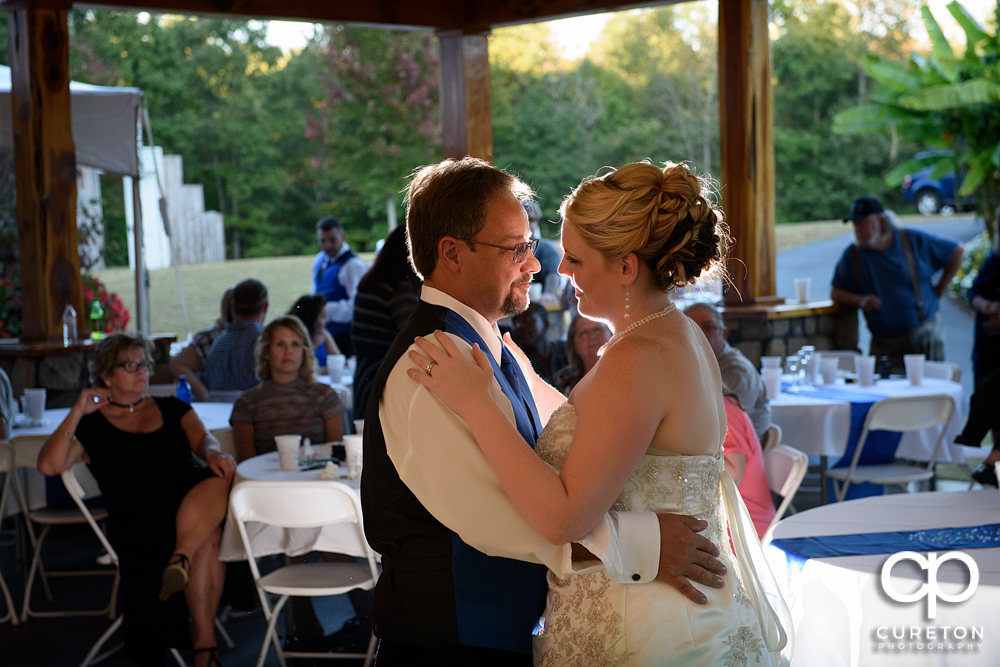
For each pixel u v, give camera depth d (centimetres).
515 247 163
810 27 1914
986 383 400
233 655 352
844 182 1888
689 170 157
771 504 308
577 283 159
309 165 1959
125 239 1806
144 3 546
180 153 1923
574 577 156
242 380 532
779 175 1922
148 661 323
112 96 625
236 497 302
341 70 1750
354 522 299
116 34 1898
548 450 155
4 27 1708
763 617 163
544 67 1942
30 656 356
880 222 629
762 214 614
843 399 457
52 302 557
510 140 1905
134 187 657
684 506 154
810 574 204
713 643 150
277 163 1962
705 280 163
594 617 152
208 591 327
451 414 149
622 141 1897
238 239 1959
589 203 155
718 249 161
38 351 538
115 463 336
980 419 397
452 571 155
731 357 389
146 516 330
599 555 144
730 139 603
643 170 155
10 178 810
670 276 153
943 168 1123
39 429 439
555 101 1912
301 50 1973
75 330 560
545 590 165
